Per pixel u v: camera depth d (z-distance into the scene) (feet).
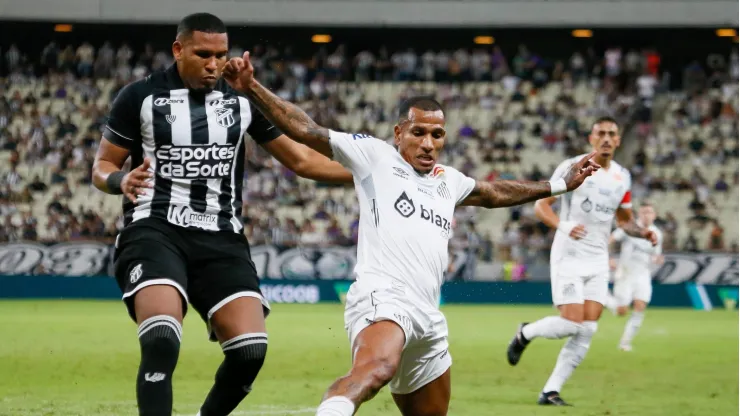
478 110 275.80
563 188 45.19
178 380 77.10
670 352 108.78
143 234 41.47
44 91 272.72
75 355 95.55
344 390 34.40
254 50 290.15
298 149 45.75
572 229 70.49
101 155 42.39
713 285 203.82
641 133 270.46
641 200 247.91
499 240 231.71
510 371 87.71
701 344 119.03
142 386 37.88
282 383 76.69
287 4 272.51
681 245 238.48
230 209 43.34
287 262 205.57
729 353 107.76
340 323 142.00
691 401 69.92
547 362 95.30
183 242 41.91
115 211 240.32
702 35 287.48
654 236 75.97
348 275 205.57
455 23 273.95
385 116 275.80
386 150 40.98
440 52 297.74
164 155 42.19
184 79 42.73
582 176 45.60
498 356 100.48
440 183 41.57
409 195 40.24
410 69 285.43
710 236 231.71
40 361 90.17
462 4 273.95
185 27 41.98
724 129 272.92
